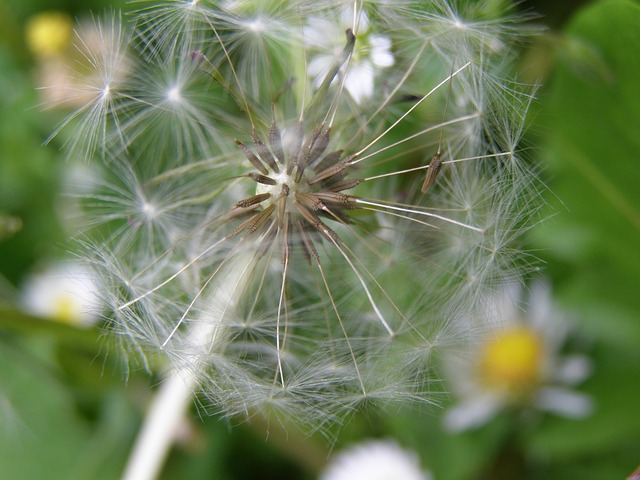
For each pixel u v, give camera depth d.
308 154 0.10
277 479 0.15
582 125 0.13
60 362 0.14
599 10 0.12
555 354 0.14
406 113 0.10
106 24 0.15
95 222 0.11
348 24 0.10
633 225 0.14
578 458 0.14
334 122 0.11
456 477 0.14
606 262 0.14
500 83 0.10
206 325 0.10
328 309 0.11
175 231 0.11
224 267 0.11
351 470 0.14
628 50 0.12
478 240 0.11
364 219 0.11
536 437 0.14
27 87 0.16
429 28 0.10
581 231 0.14
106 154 0.11
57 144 0.16
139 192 0.11
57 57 0.16
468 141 0.11
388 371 0.10
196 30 0.10
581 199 0.14
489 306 0.11
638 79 0.12
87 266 0.11
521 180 0.10
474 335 0.11
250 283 0.11
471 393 0.14
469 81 0.10
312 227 0.10
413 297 0.11
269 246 0.10
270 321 0.10
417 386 0.10
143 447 0.13
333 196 0.10
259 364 0.10
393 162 0.11
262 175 0.10
